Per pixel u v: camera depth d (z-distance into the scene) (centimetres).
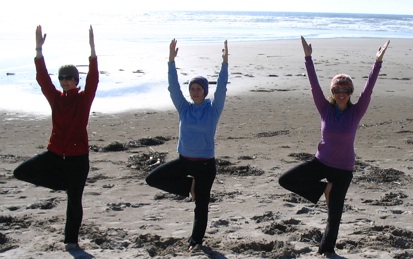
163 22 6956
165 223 614
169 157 923
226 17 10756
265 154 964
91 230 576
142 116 1344
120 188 756
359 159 930
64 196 717
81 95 518
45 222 607
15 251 517
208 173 521
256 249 531
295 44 3609
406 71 2294
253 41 3822
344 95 500
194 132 516
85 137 520
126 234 570
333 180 509
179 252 517
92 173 827
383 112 1420
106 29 4756
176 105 534
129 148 1009
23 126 1213
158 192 739
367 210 666
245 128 1218
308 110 1438
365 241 551
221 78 533
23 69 2033
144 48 2972
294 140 1102
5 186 757
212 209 666
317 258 505
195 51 2872
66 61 2266
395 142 1088
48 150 519
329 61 2603
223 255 511
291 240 557
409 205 688
